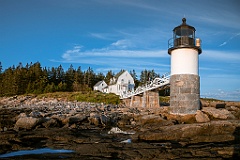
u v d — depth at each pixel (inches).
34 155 371.2
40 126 654.5
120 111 1067.3
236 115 698.2
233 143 418.6
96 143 444.8
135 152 370.6
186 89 678.5
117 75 3090.6
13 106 1662.2
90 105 1530.5
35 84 3006.9
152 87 1143.0
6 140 476.7
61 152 387.9
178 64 698.8
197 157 344.5
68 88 3329.2
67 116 780.6
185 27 705.0
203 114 628.1
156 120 656.4
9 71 3491.6
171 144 424.8
